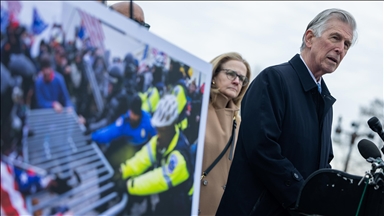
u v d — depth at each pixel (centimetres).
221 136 366
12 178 136
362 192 262
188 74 190
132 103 168
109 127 160
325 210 264
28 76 138
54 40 144
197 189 197
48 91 143
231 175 313
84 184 153
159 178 179
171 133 184
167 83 181
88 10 152
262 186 306
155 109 177
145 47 171
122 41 163
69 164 149
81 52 151
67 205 149
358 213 263
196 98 194
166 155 182
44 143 142
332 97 330
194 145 195
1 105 133
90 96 154
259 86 312
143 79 171
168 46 180
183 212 190
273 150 295
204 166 357
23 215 138
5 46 133
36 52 139
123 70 164
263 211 304
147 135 174
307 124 315
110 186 161
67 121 148
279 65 327
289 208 292
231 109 378
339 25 324
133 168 169
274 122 300
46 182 143
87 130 153
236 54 386
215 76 378
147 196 175
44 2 141
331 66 324
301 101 317
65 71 147
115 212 163
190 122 192
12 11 134
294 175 292
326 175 262
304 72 324
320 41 324
